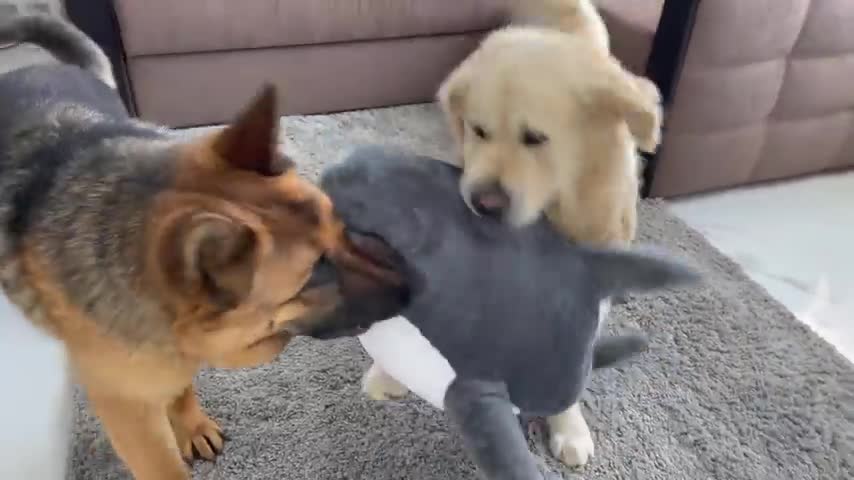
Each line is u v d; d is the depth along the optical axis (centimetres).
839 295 208
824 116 235
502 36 147
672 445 162
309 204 109
